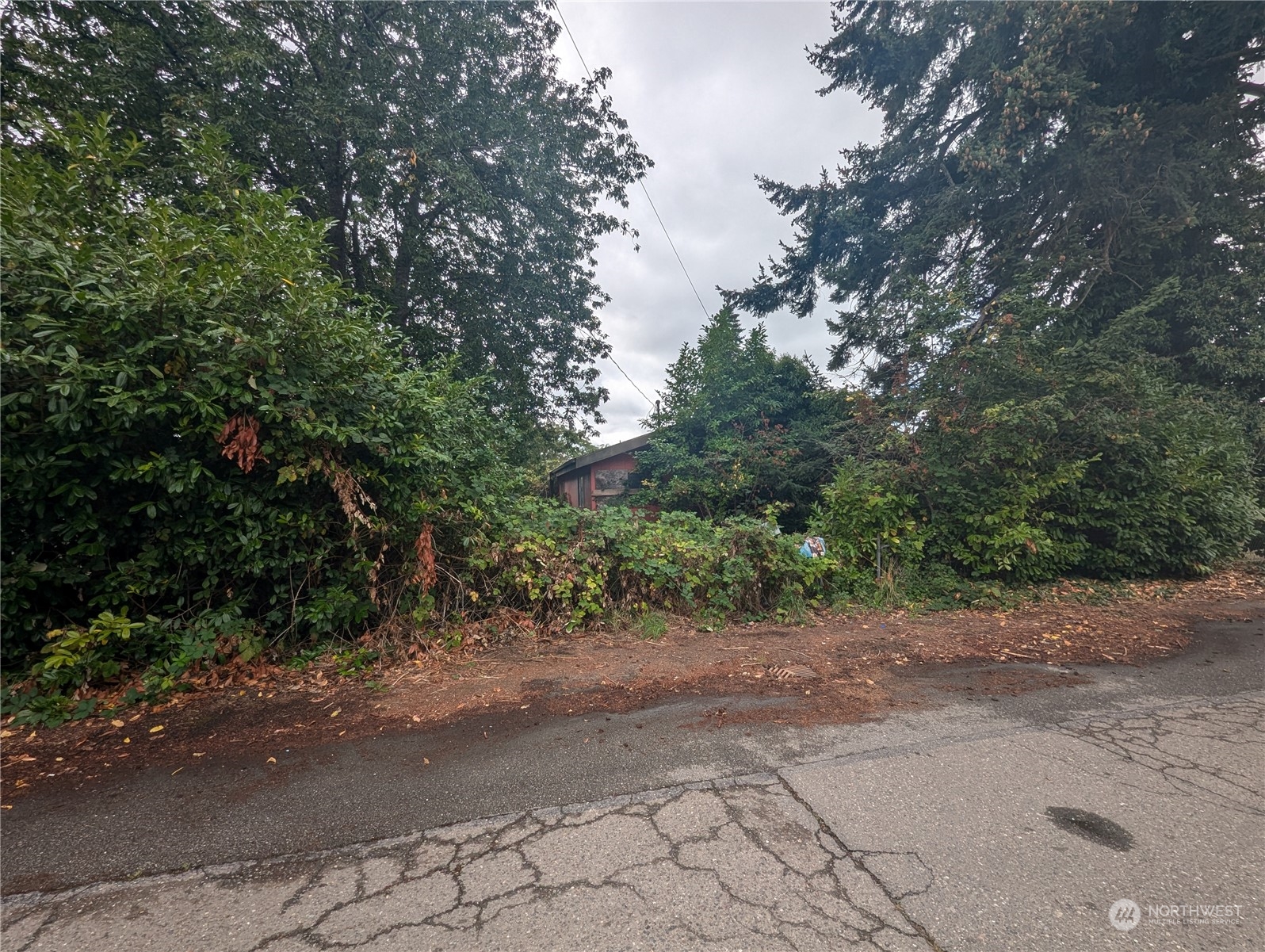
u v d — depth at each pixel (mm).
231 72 8789
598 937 1797
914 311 8539
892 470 7945
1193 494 7852
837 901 1959
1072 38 10180
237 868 2135
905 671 4508
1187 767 2930
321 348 4434
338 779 2803
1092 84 10078
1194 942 1771
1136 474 7520
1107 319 11328
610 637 5516
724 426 13281
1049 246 11812
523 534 5867
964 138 11789
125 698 3668
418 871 2119
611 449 15008
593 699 3893
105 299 3553
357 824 2426
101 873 2100
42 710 3398
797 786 2738
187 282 3893
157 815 2482
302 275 4465
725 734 3342
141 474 3744
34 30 8633
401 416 4957
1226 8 10164
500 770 2902
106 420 3578
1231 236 11109
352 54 10672
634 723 3504
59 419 3352
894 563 7465
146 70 8867
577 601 5801
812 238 15547
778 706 3775
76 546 3766
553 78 13641
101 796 2633
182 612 4195
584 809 2539
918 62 12852
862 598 7031
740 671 4504
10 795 2631
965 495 7617
